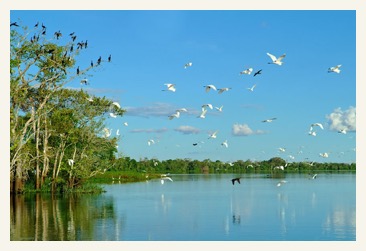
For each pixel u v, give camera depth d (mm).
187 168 165250
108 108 69062
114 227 31578
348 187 71938
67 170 67625
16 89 49875
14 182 63750
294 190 65750
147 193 63000
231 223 33375
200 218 35938
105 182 98062
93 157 71000
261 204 46000
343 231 30156
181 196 56781
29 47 49781
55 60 51938
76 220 34844
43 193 65438
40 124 65625
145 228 31219
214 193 61375
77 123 68375
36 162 68062
